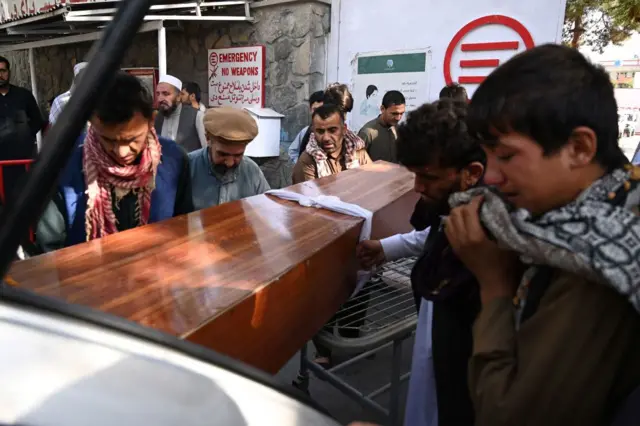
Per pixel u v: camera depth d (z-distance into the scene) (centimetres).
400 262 190
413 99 454
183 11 495
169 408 43
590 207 60
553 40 379
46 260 99
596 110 60
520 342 64
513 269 75
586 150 60
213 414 45
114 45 41
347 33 485
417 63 445
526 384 61
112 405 40
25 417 36
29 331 42
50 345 41
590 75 62
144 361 45
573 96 59
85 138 133
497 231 67
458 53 423
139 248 108
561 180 62
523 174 63
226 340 81
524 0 386
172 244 112
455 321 102
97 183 132
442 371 105
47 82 786
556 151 61
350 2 477
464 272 95
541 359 61
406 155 109
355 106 490
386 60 463
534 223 63
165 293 85
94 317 47
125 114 115
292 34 495
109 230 137
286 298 99
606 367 59
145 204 145
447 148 104
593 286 59
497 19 400
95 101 41
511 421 63
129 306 80
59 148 39
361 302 158
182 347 50
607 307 59
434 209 119
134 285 88
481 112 64
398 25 452
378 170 218
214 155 181
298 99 502
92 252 105
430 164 107
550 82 60
